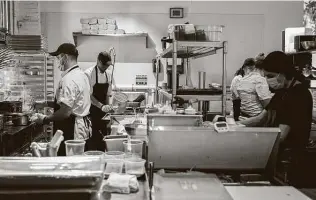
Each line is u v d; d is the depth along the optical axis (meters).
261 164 2.13
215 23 6.94
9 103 4.27
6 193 1.14
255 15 6.95
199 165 2.12
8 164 1.43
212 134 2.04
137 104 5.37
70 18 6.73
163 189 1.71
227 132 2.03
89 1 6.75
